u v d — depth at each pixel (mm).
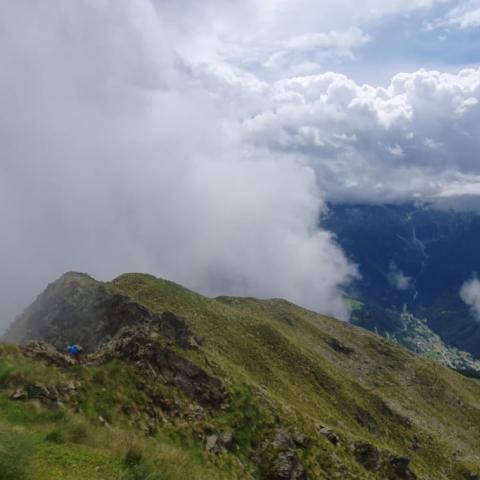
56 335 91688
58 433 26312
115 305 92312
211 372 67938
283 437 63500
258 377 122125
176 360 62469
